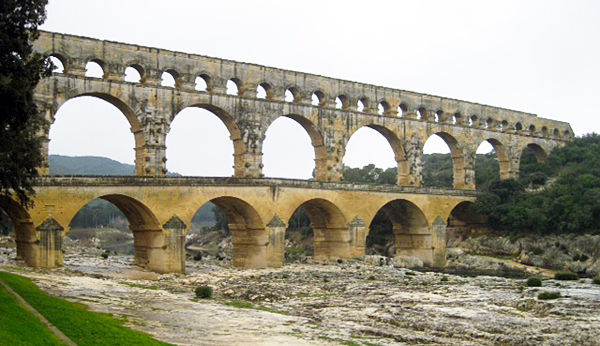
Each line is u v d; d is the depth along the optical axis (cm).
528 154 12612
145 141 7269
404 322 3981
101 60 7012
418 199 9462
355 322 4044
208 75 7850
